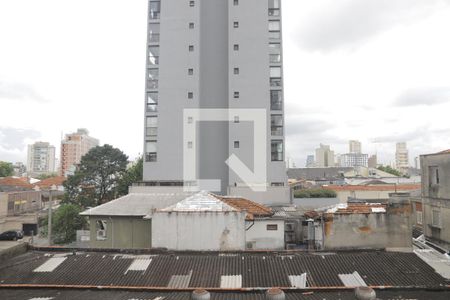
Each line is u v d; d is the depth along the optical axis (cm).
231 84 4566
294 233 2711
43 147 18612
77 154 13762
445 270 1730
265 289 1555
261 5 4669
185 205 2222
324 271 1736
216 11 4825
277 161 4466
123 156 5931
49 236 3116
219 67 4744
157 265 1825
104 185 5734
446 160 2512
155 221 2120
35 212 6506
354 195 5628
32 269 1809
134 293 1577
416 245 2330
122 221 2555
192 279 1686
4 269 1819
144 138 4594
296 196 5078
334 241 2048
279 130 4522
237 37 4628
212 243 2088
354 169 11388
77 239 3847
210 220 2103
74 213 4391
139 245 2517
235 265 1814
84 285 1639
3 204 6044
